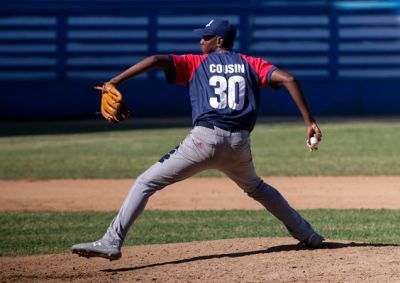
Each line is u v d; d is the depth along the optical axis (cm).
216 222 4056
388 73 11512
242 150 2477
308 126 2433
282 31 11650
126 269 2600
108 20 11788
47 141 8119
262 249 2828
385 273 2408
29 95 11269
